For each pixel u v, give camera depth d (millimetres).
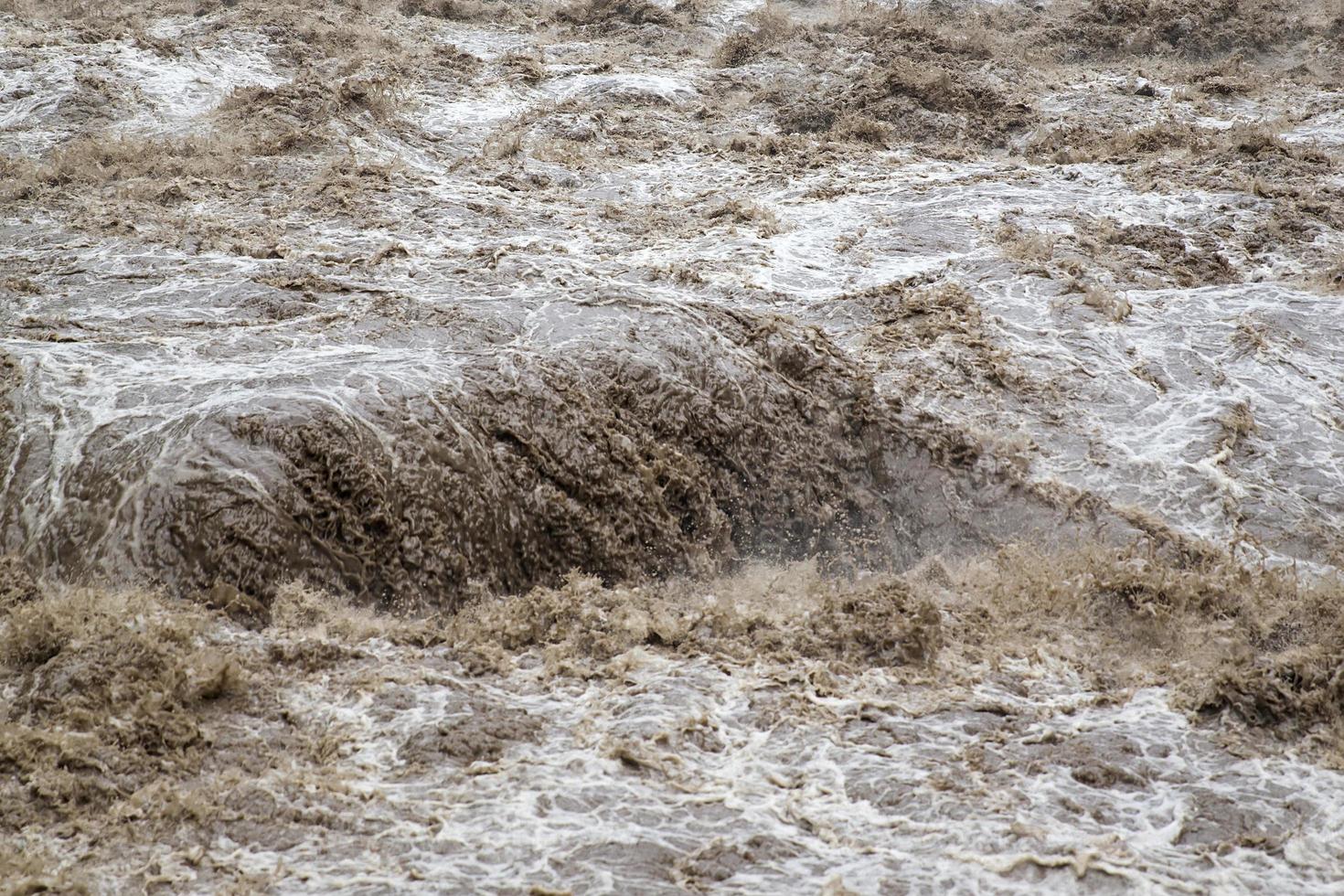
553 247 42000
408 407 25078
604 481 25797
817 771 19375
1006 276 40062
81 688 19562
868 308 36531
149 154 51938
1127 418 32344
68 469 24312
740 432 27797
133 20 71312
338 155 52812
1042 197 49594
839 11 80312
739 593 25734
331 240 42625
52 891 16141
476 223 45250
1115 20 78062
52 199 46938
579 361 27500
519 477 25297
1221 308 38875
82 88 57594
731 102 64875
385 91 61656
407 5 80625
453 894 16422
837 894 16469
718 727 20484
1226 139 57125
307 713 20391
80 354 28984
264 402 24406
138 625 21031
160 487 23031
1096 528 27969
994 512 28547
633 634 23125
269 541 22734
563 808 18266
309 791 18484
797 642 23016
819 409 28984
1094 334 36312
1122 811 18516
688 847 17484
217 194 47938
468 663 22094
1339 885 16969
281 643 21750
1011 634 24062
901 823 18094
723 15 81562
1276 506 29406
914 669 22469
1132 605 24578
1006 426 31109
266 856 17156
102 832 17375
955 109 62188
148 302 34938
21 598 22391
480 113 61406
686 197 50094
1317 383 35031
